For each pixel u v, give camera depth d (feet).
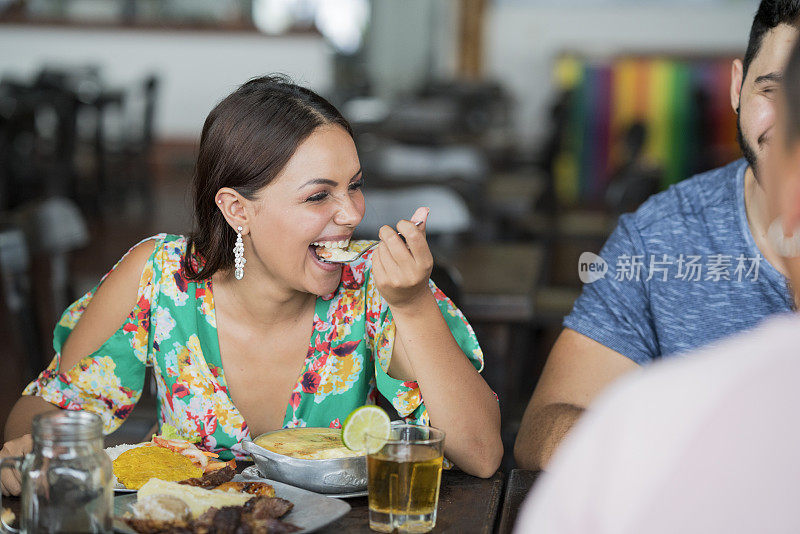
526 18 35.91
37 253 7.13
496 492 4.16
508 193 14.73
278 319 4.88
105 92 25.20
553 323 9.21
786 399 1.85
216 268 4.80
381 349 4.75
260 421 5.03
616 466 1.92
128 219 22.85
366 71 36.78
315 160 4.42
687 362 2.00
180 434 5.01
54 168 21.53
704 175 5.41
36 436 3.23
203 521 3.44
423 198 9.97
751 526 1.82
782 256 2.20
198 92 31.17
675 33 35.24
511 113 34.30
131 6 32.86
